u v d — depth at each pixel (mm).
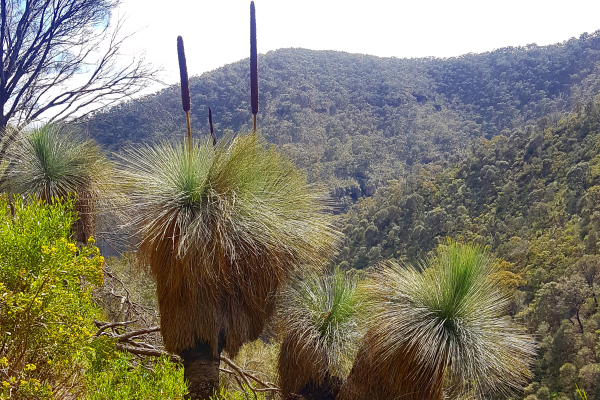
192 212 4039
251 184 4258
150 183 4230
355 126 111375
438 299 3994
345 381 4211
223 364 6918
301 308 4398
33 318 3057
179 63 4828
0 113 8539
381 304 4105
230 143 4387
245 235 4004
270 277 4113
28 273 3105
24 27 8914
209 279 3869
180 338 3881
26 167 5664
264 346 7152
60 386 3336
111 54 9641
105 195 5574
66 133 6152
